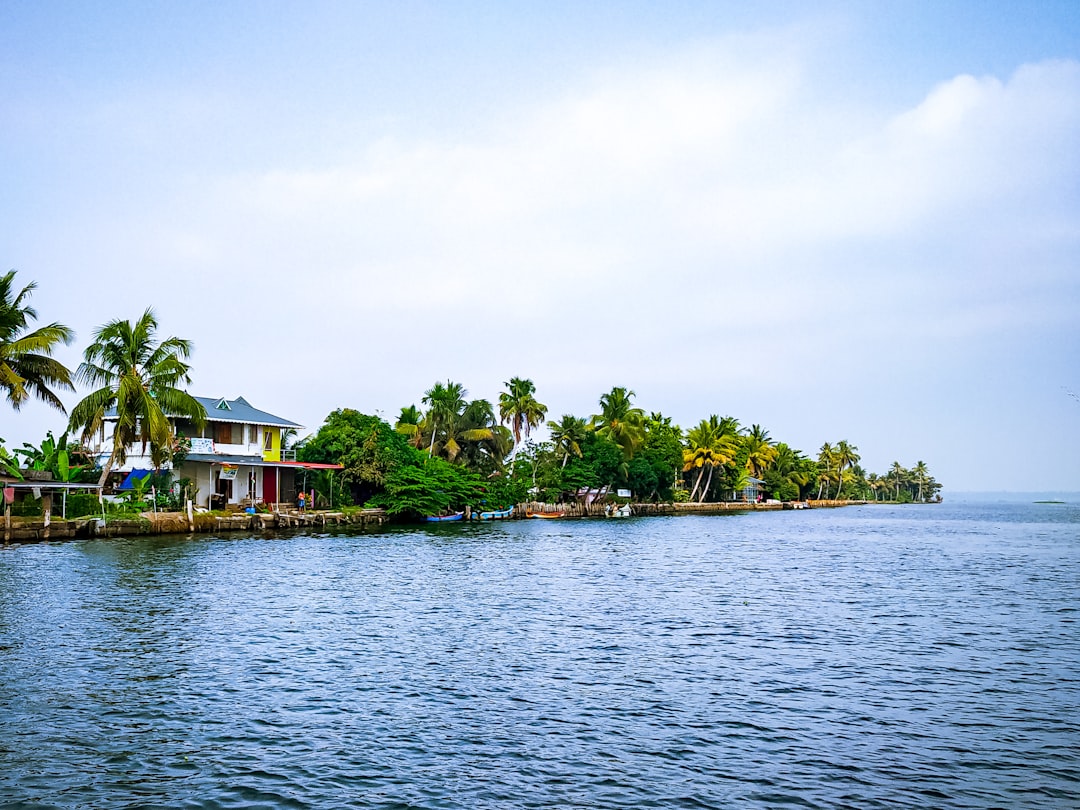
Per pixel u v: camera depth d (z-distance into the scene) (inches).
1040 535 3275.1
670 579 1486.2
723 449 5841.5
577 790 477.4
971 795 474.0
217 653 797.2
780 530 3479.3
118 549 1747.0
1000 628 992.9
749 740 565.3
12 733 554.3
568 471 4340.6
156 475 2418.8
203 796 462.3
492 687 693.3
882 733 582.2
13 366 1902.1
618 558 1914.4
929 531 3595.0
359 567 1567.4
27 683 673.6
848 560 1957.4
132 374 2169.0
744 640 908.0
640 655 824.9
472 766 511.8
